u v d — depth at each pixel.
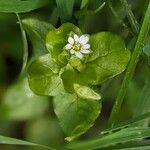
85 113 0.16
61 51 0.15
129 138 0.15
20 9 0.16
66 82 0.16
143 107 0.17
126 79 0.16
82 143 0.16
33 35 0.16
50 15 0.17
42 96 0.16
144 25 0.15
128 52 0.15
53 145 0.16
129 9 0.16
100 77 0.16
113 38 0.15
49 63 0.16
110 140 0.15
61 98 0.16
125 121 0.16
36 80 0.16
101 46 0.16
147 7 0.16
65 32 0.15
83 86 0.15
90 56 0.16
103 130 0.16
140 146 0.15
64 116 0.16
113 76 0.16
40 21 0.16
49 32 0.15
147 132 0.15
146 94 0.17
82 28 0.17
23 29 0.16
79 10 0.16
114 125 0.16
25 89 0.16
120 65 0.16
